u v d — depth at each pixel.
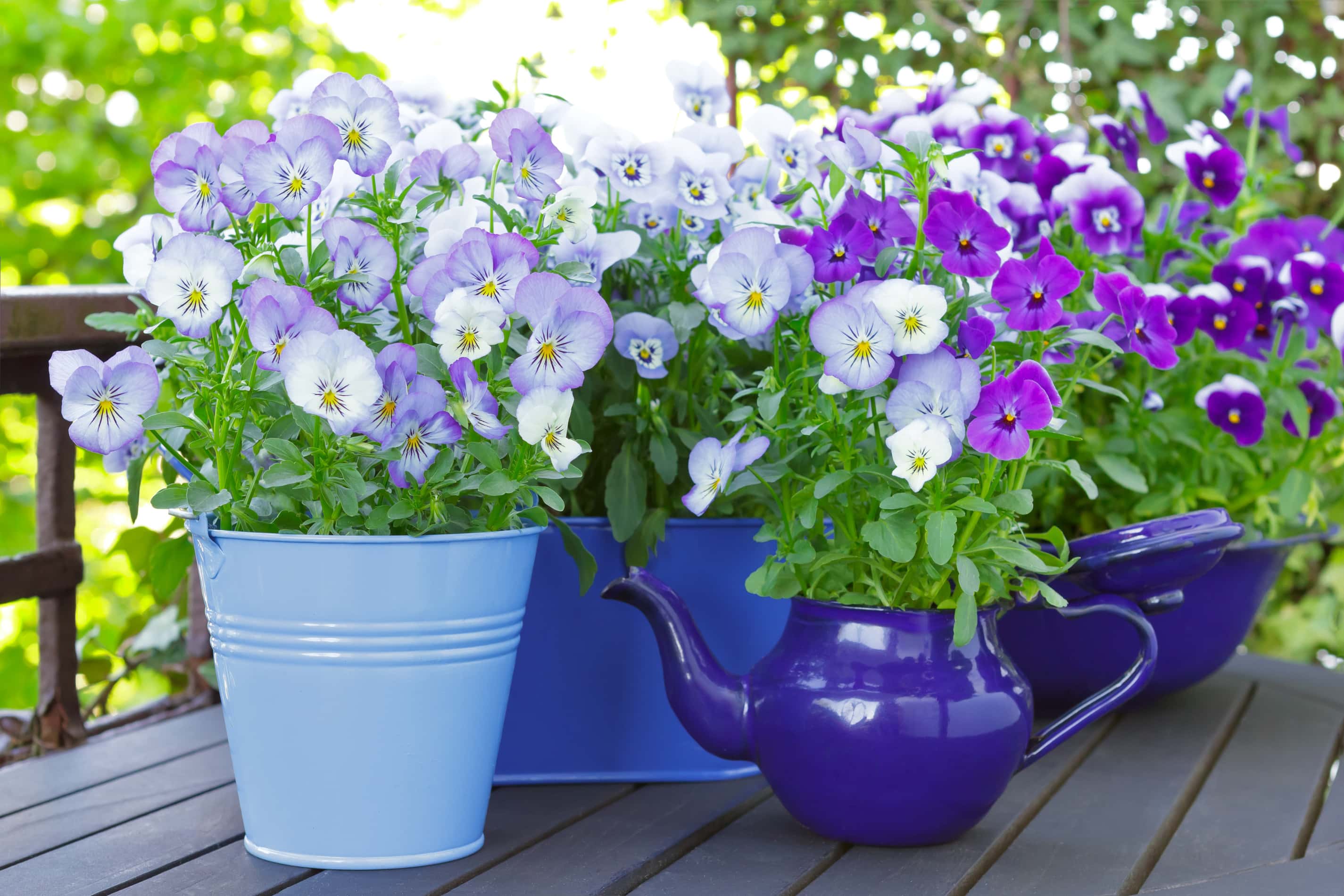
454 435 1.00
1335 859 1.05
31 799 1.26
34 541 4.74
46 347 1.52
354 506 0.98
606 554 1.27
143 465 1.15
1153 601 1.23
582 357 0.99
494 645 1.05
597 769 1.30
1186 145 1.62
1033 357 1.09
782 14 2.36
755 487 1.20
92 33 5.36
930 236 1.02
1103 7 2.29
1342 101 2.35
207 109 5.69
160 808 1.23
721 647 1.29
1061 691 1.54
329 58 5.75
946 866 1.05
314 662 1.00
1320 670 1.89
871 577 1.10
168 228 1.05
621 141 1.23
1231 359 1.61
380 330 1.10
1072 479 1.57
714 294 1.03
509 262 0.99
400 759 1.02
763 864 1.06
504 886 1.01
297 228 1.06
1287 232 1.60
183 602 1.92
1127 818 1.19
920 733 1.03
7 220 5.49
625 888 1.02
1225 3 2.32
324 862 1.04
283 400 1.01
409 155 1.15
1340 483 1.90
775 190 1.34
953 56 2.36
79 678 1.94
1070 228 1.59
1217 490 1.58
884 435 1.09
